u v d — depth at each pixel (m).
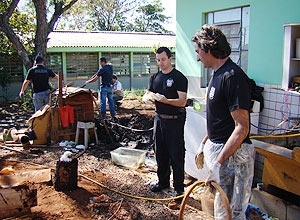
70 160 4.48
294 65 4.73
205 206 3.92
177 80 4.18
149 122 8.55
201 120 4.74
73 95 7.02
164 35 23.34
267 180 3.97
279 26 5.16
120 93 12.16
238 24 6.13
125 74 18.86
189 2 7.12
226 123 2.67
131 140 7.36
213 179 2.48
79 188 4.60
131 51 18.45
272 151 3.52
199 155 3.19
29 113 11.29
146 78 19.44
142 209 4.13
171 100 4.16
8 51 14.42
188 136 5.00
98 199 4.20
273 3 5.22
